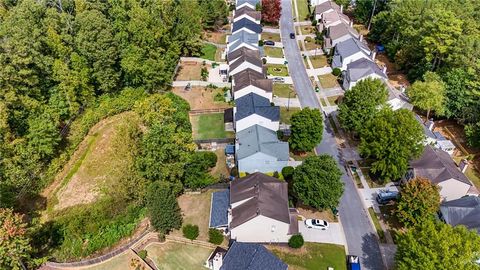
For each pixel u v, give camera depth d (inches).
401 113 2608.3
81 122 3184.1
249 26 4478.3
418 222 2185.0
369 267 2170.3
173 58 4037.9
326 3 5064.0
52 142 2728.8
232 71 3784.5
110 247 2345.0
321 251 2245.3
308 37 4741.6
